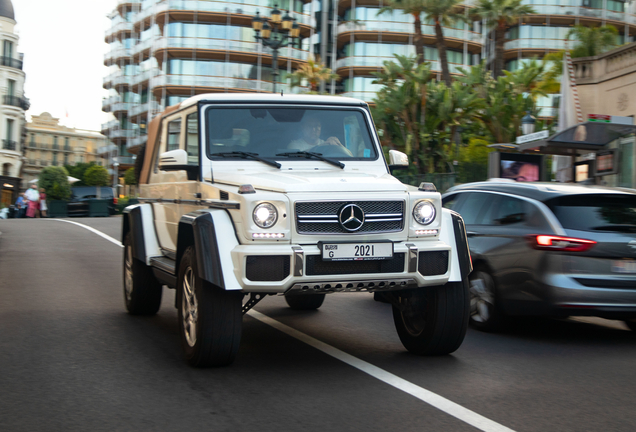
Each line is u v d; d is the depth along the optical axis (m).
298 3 58.94
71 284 10.42
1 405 4.34
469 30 58.41
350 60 57.66
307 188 5.10
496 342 6.64
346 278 5.04
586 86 22.66
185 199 6.23
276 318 7.82
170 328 7.06
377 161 6.41
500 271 7.03
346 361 5.62
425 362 5.63
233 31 56.25
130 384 4.85
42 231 22.25
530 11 38.94
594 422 4.09
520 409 4.33
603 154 16.20
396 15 57.28
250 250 4.88
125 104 73.75
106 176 70.38
